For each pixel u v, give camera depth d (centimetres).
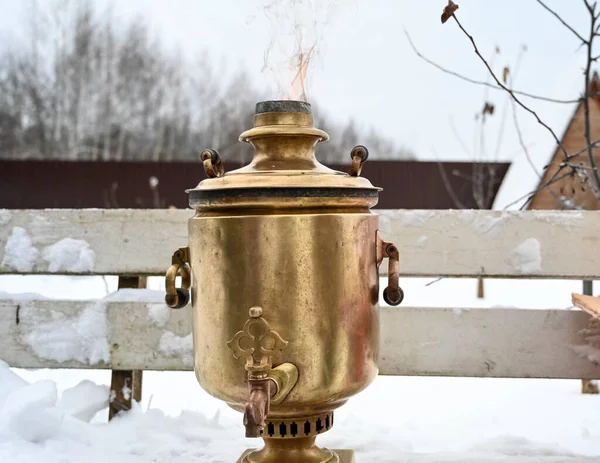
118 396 142
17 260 144
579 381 184
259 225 83
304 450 95
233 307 84
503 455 115
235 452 118
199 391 178
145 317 141
